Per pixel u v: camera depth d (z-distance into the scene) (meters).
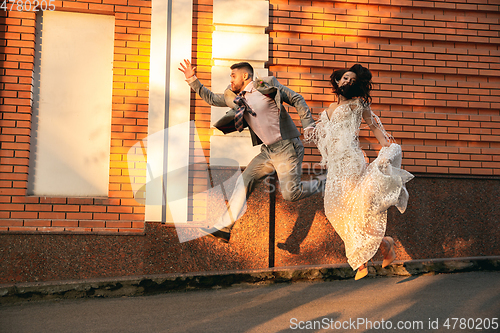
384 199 3.36
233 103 3.71
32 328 2.94
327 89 4.63
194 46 4.50
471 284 3.75
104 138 4.39
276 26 4.61
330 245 4.36
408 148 4.62
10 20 4.24
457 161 4.67
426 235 4.47
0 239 3.91
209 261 4.17
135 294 3.82
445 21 4.82
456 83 4.78
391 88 4.68
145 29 4.43
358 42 4.71
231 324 2.90
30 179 4.23
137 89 4.38
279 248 4.30
